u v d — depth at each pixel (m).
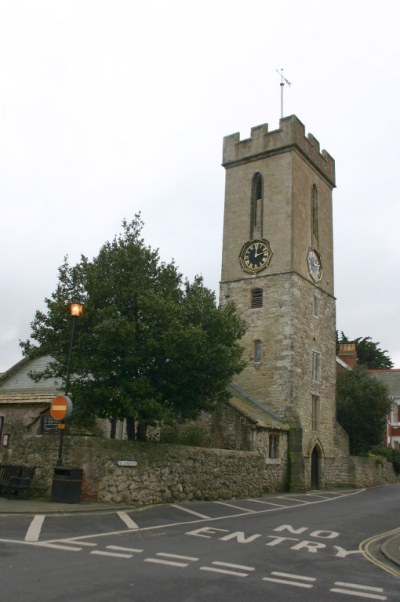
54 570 8.68
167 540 12.02
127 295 19.84
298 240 35.25
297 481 29.73
